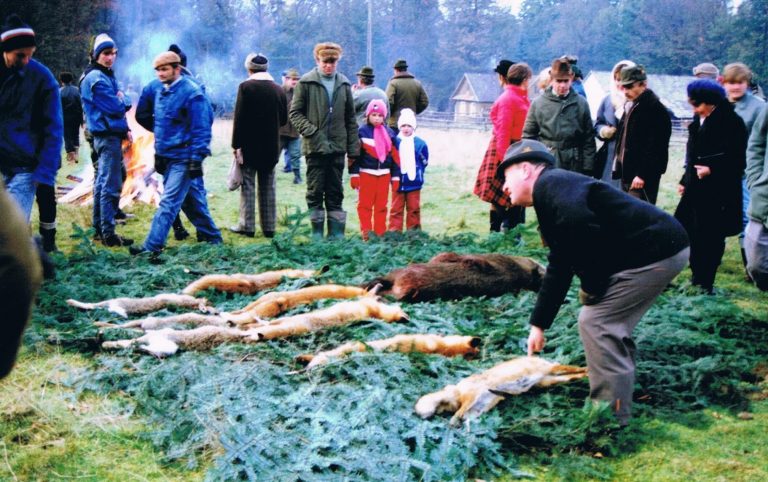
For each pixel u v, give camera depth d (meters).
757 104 7.68
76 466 3.46
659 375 4.51
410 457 3.46
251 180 9.08
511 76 8.72
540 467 3.61
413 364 4.41
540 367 4.13
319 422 3.70
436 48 72.25
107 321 5.11
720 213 6.74
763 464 3.67
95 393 4.19
